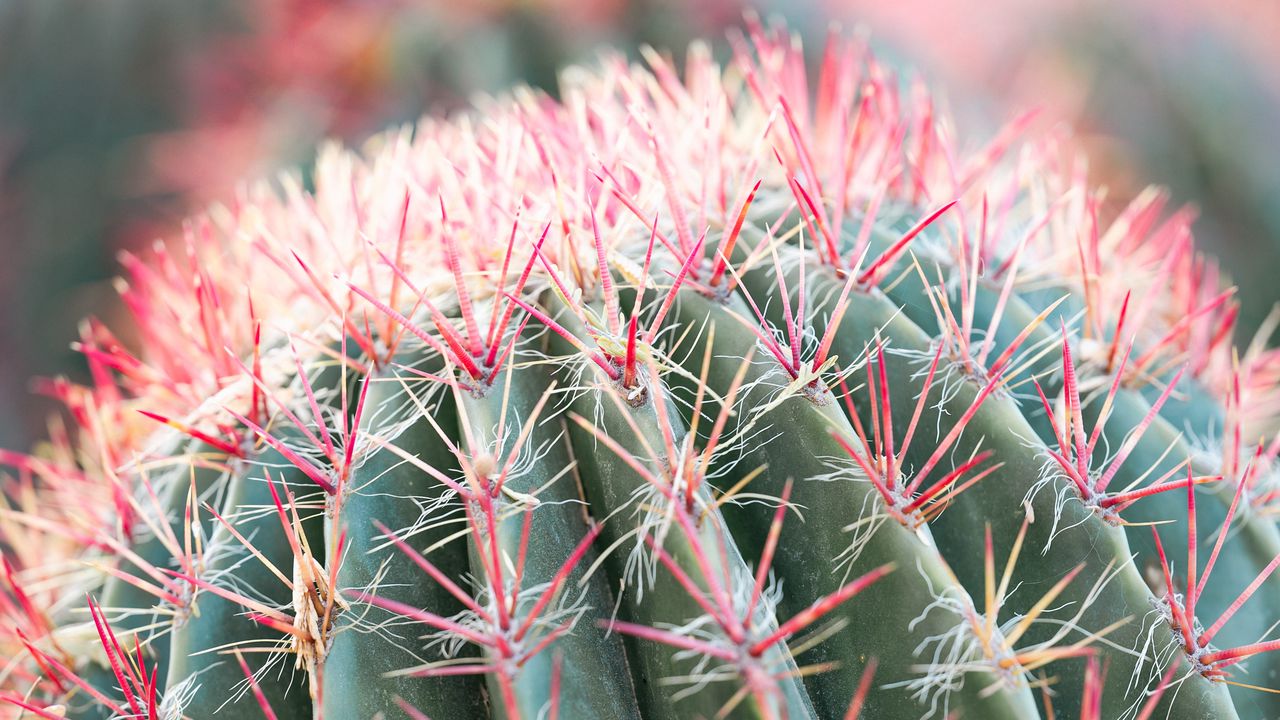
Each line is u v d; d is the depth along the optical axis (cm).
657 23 104
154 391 54
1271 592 50
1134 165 132
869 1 137
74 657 50
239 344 53
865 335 48
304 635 45
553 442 46
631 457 42
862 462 44
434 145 54
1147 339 55
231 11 125
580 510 46
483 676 46
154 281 57
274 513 48
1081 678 46
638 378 44
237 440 49
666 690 44
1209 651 46
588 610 45
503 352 46
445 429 47
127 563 51
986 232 53
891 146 54
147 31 125
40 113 127
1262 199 126
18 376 120
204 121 123
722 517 46
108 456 52
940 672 44
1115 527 46
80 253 124
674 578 43
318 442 46
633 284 46
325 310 50
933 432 48
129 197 125
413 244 51
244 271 56
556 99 101
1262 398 58
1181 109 134
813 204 48
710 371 46
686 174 51
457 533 44
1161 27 139
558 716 43
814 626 45
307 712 47
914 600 44
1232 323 55
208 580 48
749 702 42
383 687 45
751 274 48
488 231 49
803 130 54
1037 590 47
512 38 104
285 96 115
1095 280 53
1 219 124
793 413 45
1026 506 46
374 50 109
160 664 50
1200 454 52
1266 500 52
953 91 130
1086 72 139
